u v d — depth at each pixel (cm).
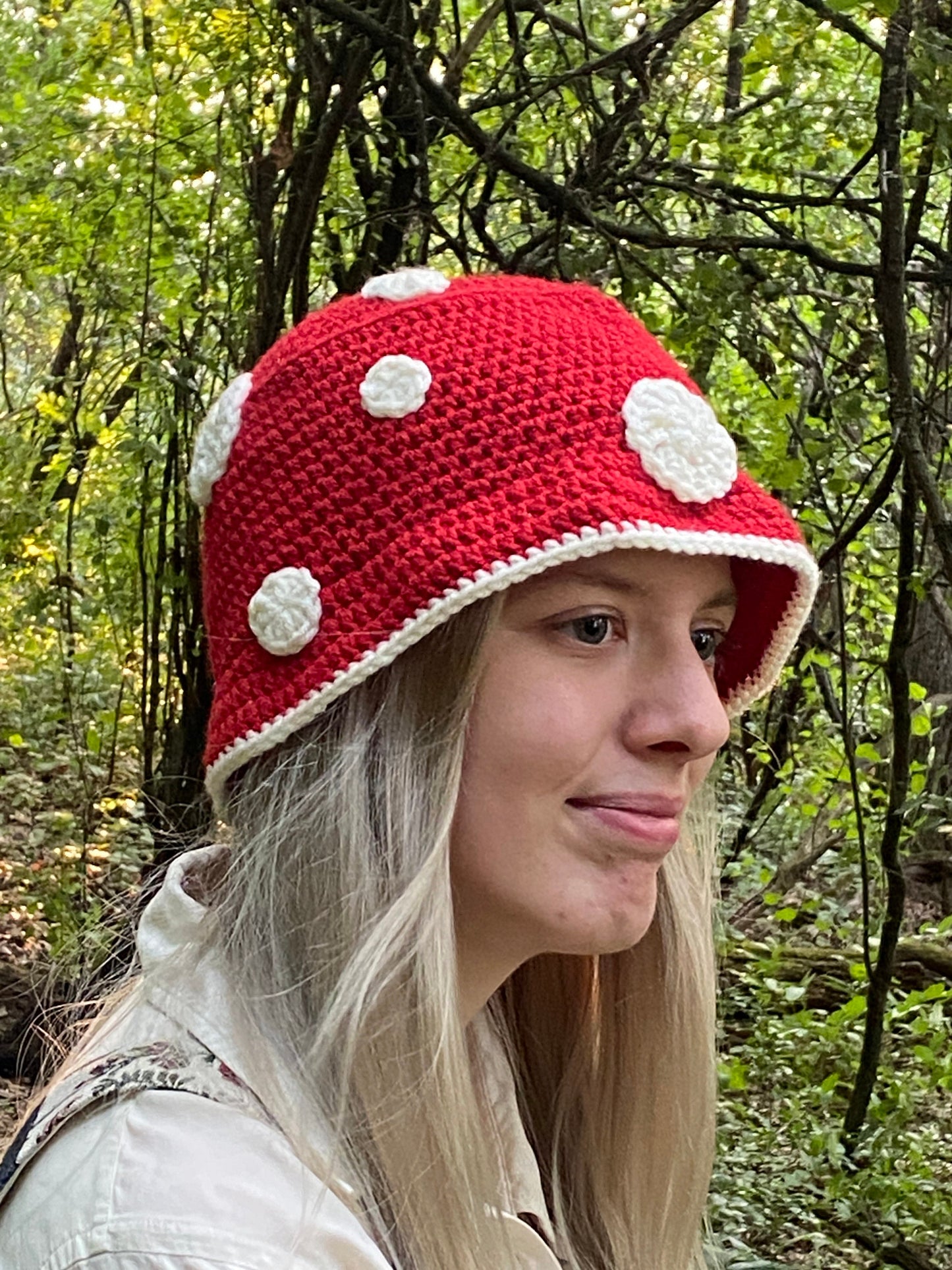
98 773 497
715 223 290
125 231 429
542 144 335
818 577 109
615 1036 134
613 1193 133
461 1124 92
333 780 94
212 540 103
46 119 417
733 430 274
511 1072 130
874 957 379
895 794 282
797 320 285
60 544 498
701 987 133
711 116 318
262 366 105
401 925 91
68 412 453
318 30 309
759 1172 302
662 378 98
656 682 96
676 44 296
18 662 552
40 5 438
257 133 359
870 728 398
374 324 99
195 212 409
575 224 289
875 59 299
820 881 458
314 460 96
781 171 287
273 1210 80
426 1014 91
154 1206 78
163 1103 83
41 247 446
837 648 348
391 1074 91
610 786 95
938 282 271
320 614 94
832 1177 283
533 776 93
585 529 90
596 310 103
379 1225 90
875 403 308
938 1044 288
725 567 103
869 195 347
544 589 93
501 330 97
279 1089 87
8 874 451
